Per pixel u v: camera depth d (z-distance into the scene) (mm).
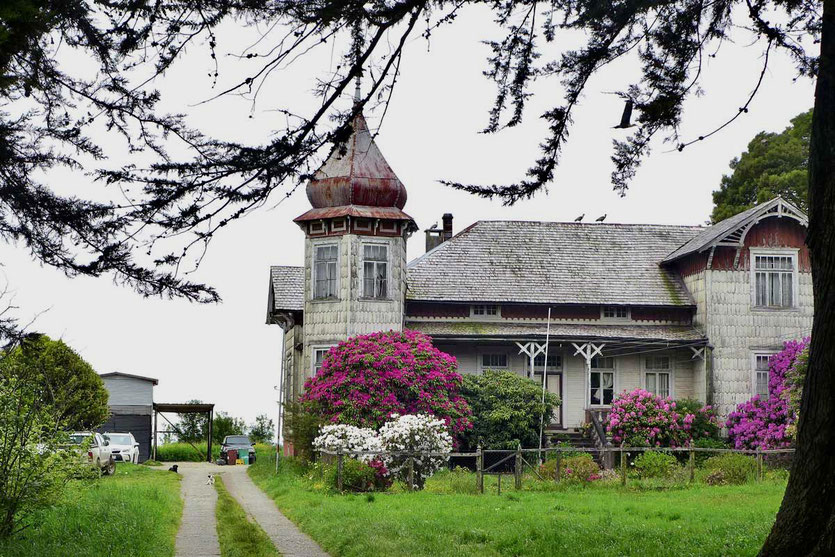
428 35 9570
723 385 35844
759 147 50625
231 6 8992
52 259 10500
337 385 31297
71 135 10781
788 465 30328
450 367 33062
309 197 35812
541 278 37969
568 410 37062
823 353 9273
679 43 10492
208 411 50500
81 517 15984
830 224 9242
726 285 36344
